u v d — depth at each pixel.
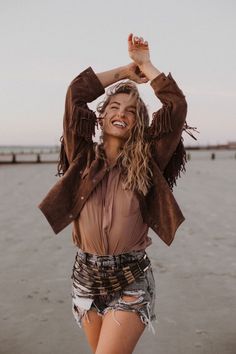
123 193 2.31
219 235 7.91
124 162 2.34
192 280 5.29
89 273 2.32
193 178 23.02
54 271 5.72
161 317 4.21
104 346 2.15
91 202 2.31
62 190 2.36
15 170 32.78
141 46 2.47
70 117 2.44
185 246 7.07
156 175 2.35
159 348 3.60
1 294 4.86
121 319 2.19
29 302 4.62
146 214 2.35
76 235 2.40
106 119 2.46
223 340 3.72
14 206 11.83
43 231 8.37
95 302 2.33
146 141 2.39
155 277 5.43
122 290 2.28
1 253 6.69
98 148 2.41
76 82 2.51
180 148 2.46
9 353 3.52
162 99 2.36
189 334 3.84
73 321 4.14
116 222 2.28
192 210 10.92
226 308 4.41
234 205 11.86
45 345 3.67
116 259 2.28
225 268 5.79
